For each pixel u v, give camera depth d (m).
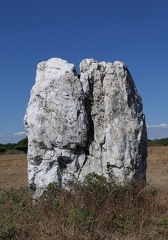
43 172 10.59
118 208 9.13
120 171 10.55
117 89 10.88
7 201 9.84
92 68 10.98
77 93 10.60
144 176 11.13
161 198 10.34
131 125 10.80
